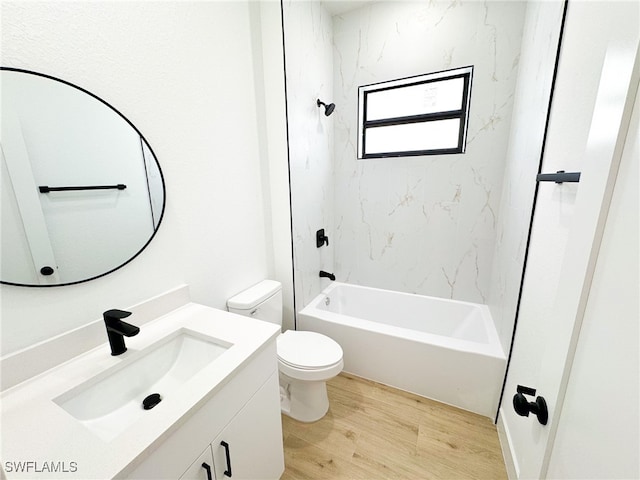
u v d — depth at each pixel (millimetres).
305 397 1557
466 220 2092
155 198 1091
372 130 2387
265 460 1073
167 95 1110
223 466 853
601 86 464
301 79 1788
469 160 1990
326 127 2230
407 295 2389
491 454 1377
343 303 2613
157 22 1048
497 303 1813
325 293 2418
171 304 1179
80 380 783
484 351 1571
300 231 1970
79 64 833
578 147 860
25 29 717
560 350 532
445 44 1895
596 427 412
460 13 1817
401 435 1487
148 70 1030
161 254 1142
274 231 1882
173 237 1187
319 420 1589
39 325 801
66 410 742
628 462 343
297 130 1796
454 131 2117
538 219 1166
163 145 1111
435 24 1897
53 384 766
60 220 826
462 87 2004
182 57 1157
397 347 1766
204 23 1242
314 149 2068
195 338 1055
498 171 1920
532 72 1409
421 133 2246
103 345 940
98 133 898
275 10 1514
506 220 1729
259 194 1709
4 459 562
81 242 881
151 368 970
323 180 2271
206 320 1124
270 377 1051
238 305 1479
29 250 769
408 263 2373
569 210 876
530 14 1533
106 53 897
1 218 716
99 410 811
